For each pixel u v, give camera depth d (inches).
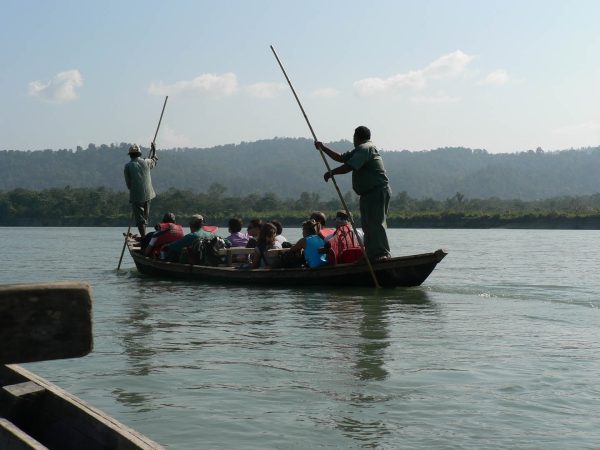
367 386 233.8
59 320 95.1
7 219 5669.3
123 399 218.1
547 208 5285.4
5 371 161.9
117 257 1042.1
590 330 345.4
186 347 300.5
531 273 709.3
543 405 211.5
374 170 527.2
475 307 433.4
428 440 180.9
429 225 4426.7
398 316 396.8
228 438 182.4
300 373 252.2
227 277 582.6
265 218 5132.9
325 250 561.3
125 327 354.6
